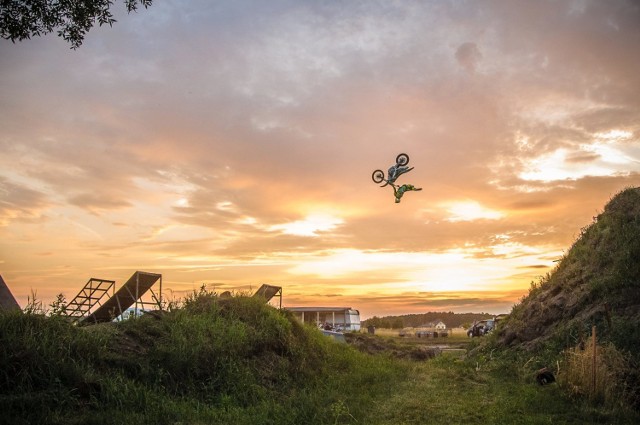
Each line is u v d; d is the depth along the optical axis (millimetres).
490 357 18719
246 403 9891
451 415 9672
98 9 12125
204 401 9594
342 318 47625
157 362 10086
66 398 7766
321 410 9609
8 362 7941
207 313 13461
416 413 9898
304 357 13867
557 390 11617
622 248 17812
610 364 11203
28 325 9203
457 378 14453
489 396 11742
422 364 18688
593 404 10336
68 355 8844
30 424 6898
